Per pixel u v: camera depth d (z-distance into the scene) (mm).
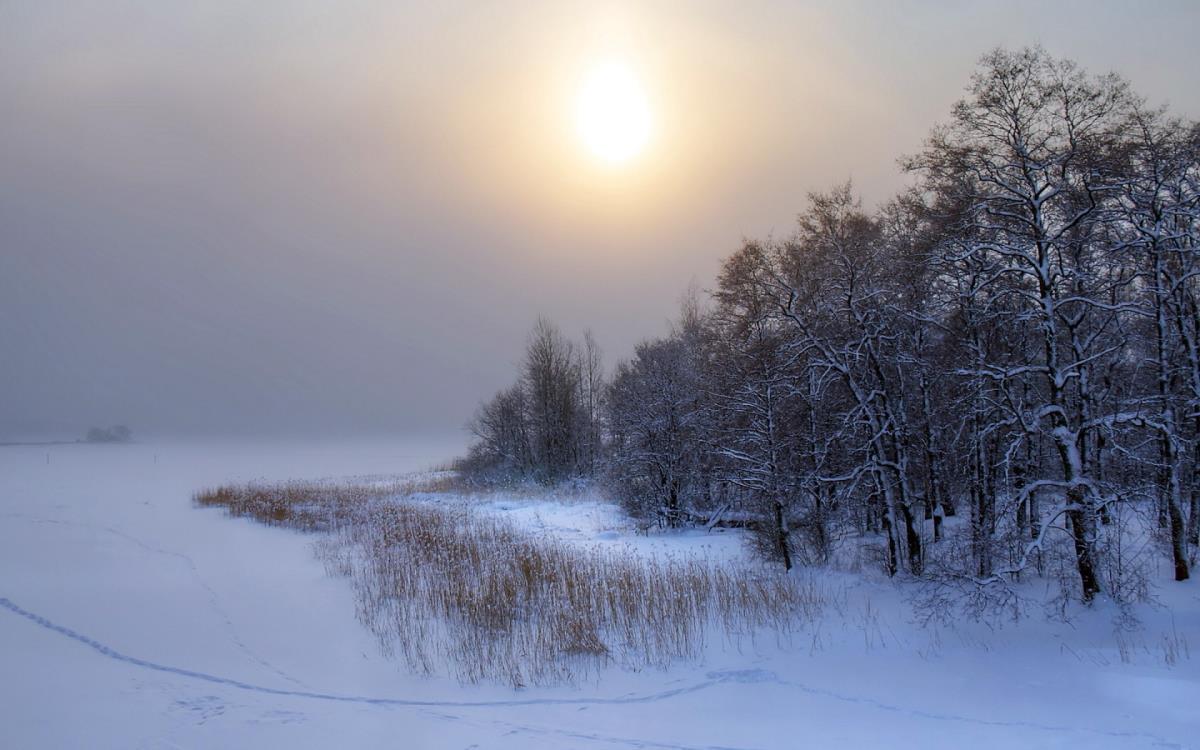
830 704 10562
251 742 8609
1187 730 8961
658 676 12039
